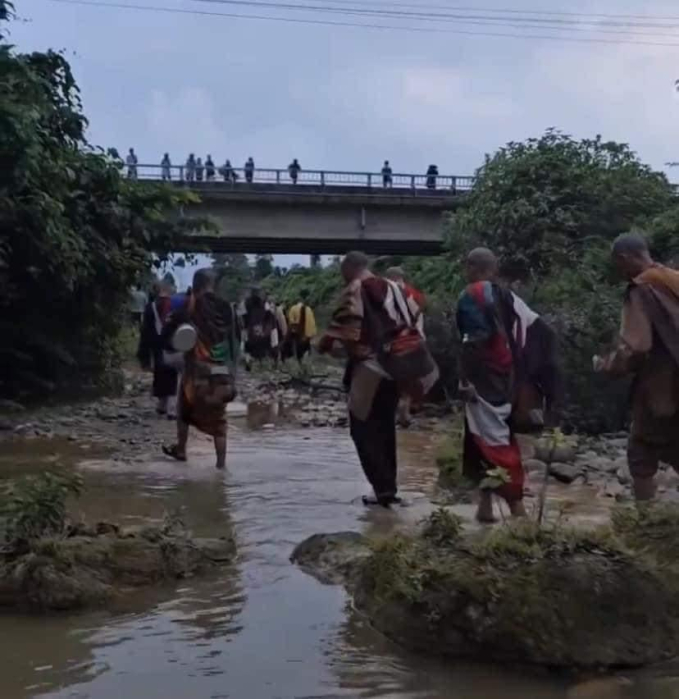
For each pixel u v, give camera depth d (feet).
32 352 52.47
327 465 33.71
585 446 37.47
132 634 16.62
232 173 139.85
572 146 87.45
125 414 48.32
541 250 81.82
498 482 20.95
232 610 17.79
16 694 14.21
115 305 55.42
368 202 143.13
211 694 14.26
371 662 15.47
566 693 14.40
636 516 18.76
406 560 16.97
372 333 26.37
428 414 49.37
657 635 15.47
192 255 58.70
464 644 15.48
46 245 48.14
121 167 55.47
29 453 36.06
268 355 91.20
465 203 98.48
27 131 45.21
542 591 15.43
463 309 23.95
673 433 22.35
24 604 17.72
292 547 21.98
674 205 82.38
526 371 23.79
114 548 19.22
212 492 28.45
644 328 21.86
